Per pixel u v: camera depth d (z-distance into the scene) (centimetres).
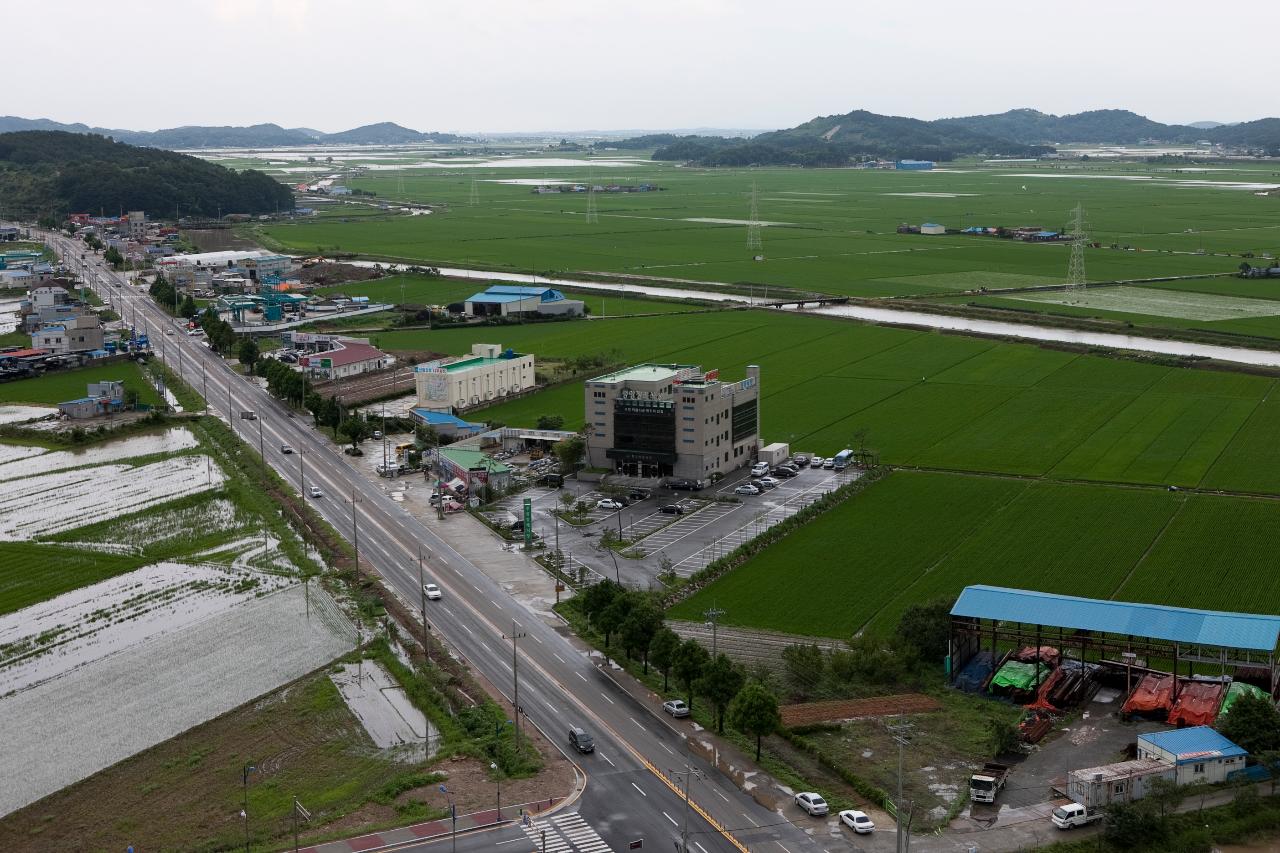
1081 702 13825
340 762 12875
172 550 19662
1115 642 14638
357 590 17638
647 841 11112
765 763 12631
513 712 13775
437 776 12344
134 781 12588
